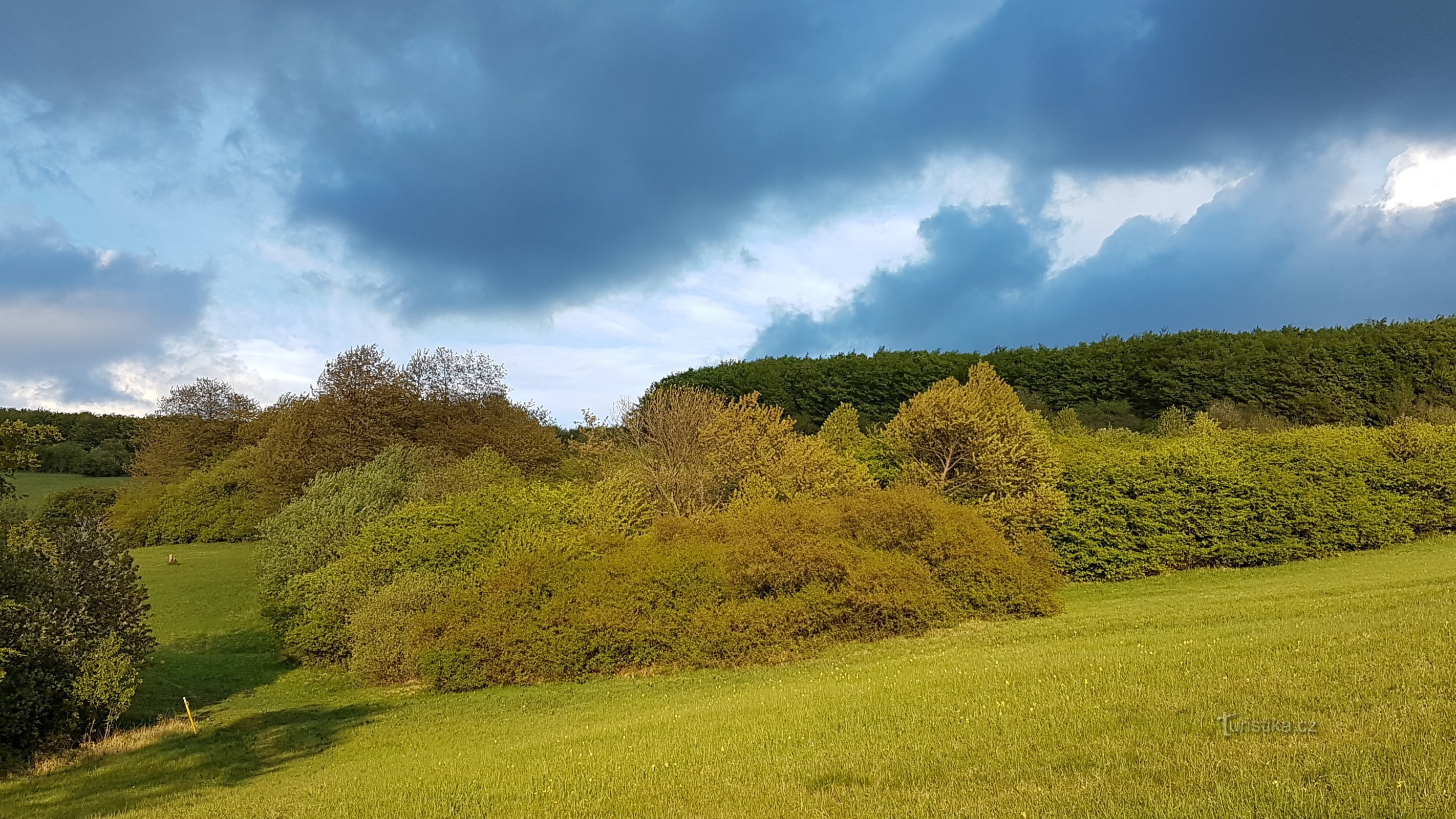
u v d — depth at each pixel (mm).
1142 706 8172
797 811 6551
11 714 13883
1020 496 25984
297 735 15070
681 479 28062
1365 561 26312
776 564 19031
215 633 26078
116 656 15492
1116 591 24750
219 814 9281
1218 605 17297
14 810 11180
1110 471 27562
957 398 26484
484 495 25234
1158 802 5586
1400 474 29875
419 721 15359
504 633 18375
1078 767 6707
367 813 8094
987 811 5895
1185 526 27172
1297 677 8469
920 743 8109
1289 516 27641
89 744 14789
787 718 10195
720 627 18047
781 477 26219
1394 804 5090
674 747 9484
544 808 7500
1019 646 15172
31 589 14898
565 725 13289
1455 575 18938
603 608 18484
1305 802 5270
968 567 20375
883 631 19094
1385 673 8250
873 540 21328
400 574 21875
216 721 16609
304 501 27891
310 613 21938
